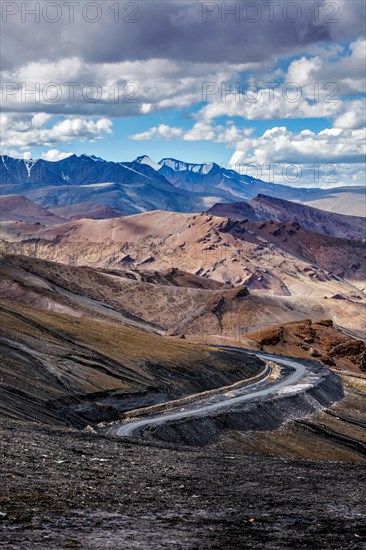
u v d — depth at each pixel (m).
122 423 86.69
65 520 25.05
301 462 51.19
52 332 123.94
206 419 91.50
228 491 34.12
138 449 49.47
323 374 147.62
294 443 95.75
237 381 134.25
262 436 94.94
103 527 24.58
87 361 110.50
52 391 86.62
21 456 36.72
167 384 115.69
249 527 26.34
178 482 35.50
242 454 56.94
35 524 24.09
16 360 93.19
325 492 35.62
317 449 95.69
